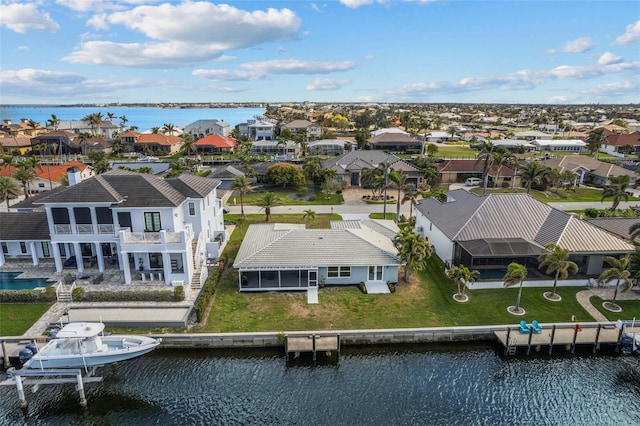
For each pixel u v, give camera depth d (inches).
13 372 1042.7
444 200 2379.4
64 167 3321.9
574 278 1611.7
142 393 1093.8
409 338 1284.4
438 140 6171.3
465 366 1216.8
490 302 1466.5
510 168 3422.7
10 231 1683.1
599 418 1039.0
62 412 1040.8
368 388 1120.2
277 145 4918.8
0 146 4623.5
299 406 1052.5
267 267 1497.3
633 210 2513.5
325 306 1432.1
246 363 1211.9
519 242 1641.2
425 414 1034.1
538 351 1264.8
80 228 1572.3
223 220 2298.2
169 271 1523.1
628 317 1379.2
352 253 1579.7
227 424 994.7
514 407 1066.1
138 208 1547.7
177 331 1273.4
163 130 6333.7
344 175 3329.2
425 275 1686.8
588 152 5246.1
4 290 1445.6
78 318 1317.7
